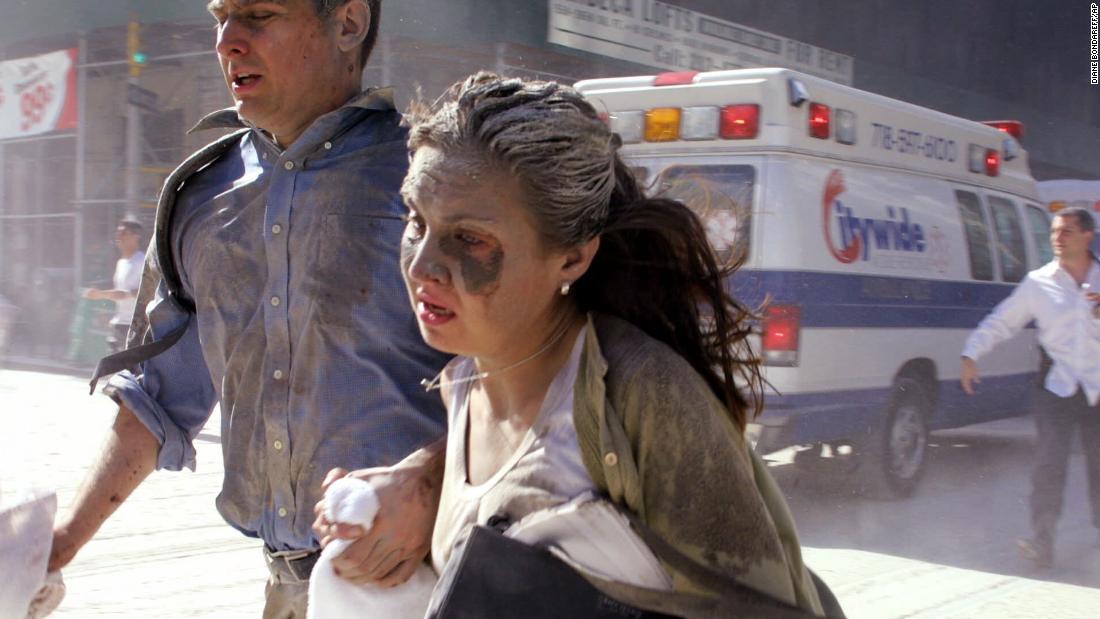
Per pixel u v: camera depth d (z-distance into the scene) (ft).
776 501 5.34
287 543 7.72
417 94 5.72
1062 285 20.99
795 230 22.07
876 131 24.52
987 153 28.60
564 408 4.98
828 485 24.73
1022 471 28.68
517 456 5.06
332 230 7.48
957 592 19.07
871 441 24.14
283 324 7.55
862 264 23.66
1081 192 40.75
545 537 4.86
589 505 4.78
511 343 5.21
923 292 25.50
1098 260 21.29
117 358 8.08
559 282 5.14
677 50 47.47
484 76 5.12
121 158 53.16
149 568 18.74
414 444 7.48
